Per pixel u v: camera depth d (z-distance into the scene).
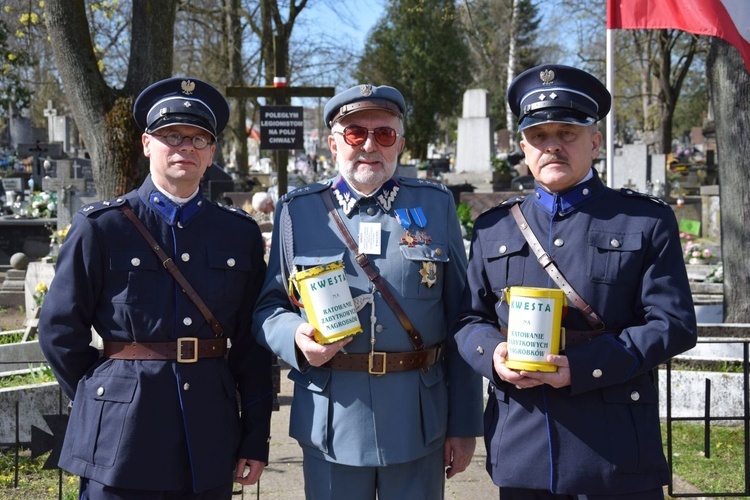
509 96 3.09
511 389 2.92
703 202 15.74
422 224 3.23
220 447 3.01
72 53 7.03
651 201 2.92
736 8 6.44
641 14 6.90
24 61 14.80
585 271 2.85
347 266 3.15
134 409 2.88
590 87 2.96
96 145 7.14
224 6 22.75
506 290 2.78
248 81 25.89
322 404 3.12
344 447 3.08
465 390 3.25
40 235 13.25
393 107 3.17
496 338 2.87
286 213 3.30
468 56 40.44
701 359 6.18
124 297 2.96
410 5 27.12
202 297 3.04
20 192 20.02
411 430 3.10
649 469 2.78
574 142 2.90
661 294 2.77
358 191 3.24
